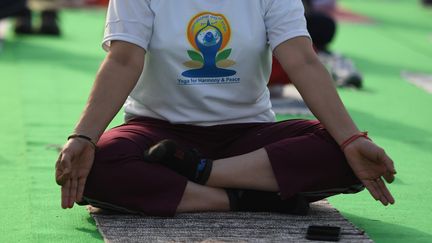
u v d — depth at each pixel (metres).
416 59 11.66
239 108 4.71
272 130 4.68
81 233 4.31
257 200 4.55
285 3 4.59
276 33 4.57
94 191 4.35
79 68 9.91
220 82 4.62
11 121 7.11
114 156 4.35
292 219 4.49
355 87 9.15
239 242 4.10
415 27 15.31
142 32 4.50
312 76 4.49
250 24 4.57
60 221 4.50
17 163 5.77
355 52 12.02
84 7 16.45
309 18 9.50
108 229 4.26
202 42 4.54
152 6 4.52
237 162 4.46
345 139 4.37
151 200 4.43
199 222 4.38
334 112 4.42
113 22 4.52
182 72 4.58
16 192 5.08
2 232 4.36
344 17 16.02
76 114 7.46
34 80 9.05
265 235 4.21
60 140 6.49
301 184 4.43
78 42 12.02
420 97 8.86
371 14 16.92
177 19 4.54
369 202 5.02
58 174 4.21
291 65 4.53
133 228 4.27
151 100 4.68
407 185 5.45
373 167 4.33
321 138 4.46
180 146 4.42
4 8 11.82
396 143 6.79
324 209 4.73
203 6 4.54
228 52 4.57
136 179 4.36
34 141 6.42
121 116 7.25
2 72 9.48
